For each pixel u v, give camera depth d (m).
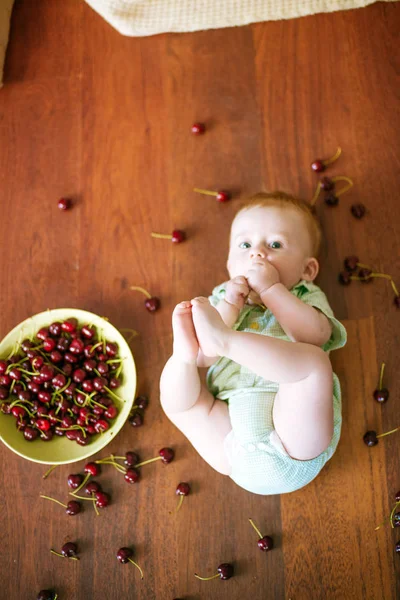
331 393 1.18
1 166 1.77
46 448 1.46
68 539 1.46
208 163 1.72
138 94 1.79
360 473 1.46
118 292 1.64
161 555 1.44
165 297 1.63
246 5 1.78
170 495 1.48
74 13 1.88
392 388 1.51
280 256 1.37
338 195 1.66
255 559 1.42
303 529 1.43
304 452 1.23
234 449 1.31
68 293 1.65
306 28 1.78
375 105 1.71
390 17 1.76
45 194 1.74
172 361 1.25
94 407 1.46
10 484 1.50
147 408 1.54
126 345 1.48
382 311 1.56
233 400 1.34
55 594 1.42
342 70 1.74
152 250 1.67
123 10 1.79
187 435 1.39
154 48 1.82
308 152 1.70
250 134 1.73
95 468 1.48
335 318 1.46
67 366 1.48
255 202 1.46
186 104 1.77
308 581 1.39
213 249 1.65
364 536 1.42
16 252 1.70
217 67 1.79
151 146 1.75
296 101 1.74
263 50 1.78
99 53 1.84
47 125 1.79
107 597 1.42
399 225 1.61
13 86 1.83
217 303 1.42
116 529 1.46
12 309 1.65
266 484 1.30
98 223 1.70
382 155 1.67
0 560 1.45
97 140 1.77
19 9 1.90
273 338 1.14
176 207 1.70
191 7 1.79
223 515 1.46
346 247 1.61
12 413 1.46
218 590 1.41
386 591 1.38
